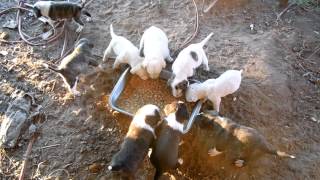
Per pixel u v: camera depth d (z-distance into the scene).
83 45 2.28
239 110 2.26
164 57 2.32
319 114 2.33
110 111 2.21
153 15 2.72
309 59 2.58
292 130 2.24
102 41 2.55
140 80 2.31
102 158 2.07
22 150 2.10
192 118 2.09
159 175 1.94
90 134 2.15
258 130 2.21
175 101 2.14
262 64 2.46
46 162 2.06
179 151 2.09
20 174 2.01
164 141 1.89
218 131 2.00
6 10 2.70
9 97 2.28
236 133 1.95
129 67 2.29
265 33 2.68
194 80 2.28
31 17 2.68
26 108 2.21
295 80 2.45
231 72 2.16
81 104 2.25
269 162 2.09
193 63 2.19
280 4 2.85
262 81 2.38
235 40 2.60
